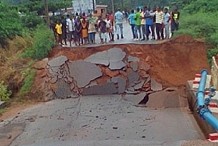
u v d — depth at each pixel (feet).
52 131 59.06
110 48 88.79
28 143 53.93
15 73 85.35
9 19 100.27
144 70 84.74
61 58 86.22
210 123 50.55
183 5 127.65
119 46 88.89
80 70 84.28
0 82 82.48
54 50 91.71
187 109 71.46
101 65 84.84
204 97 61.62
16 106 77.61
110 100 76.79
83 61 85.71
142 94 79.00
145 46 88.28
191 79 84.23
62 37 97.25
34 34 99.60
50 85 82.12
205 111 54.19
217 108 57.16
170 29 94.73
